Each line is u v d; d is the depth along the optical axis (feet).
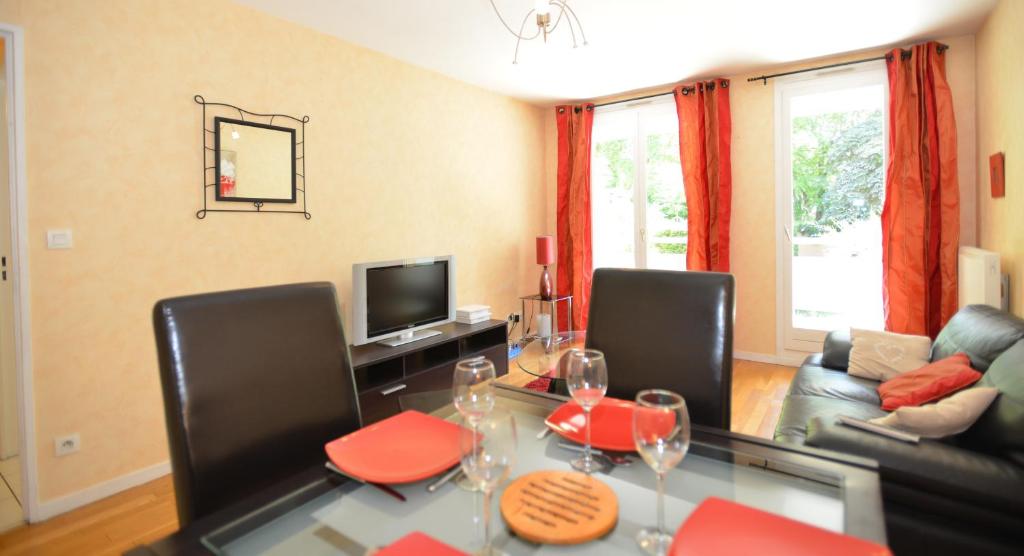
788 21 10.35
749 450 3.61
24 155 6.76
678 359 4.89
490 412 3.46
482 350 12.50
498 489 3.16
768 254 13.92
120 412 7.72
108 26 7.47
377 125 11.59
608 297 5.38
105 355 7.55
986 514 4.46
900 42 11.61
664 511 2.87
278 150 9.61
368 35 10.60
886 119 12.26
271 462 3.90
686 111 14.17
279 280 9.73
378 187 11.66
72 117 7.16
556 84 14.46
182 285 8.36
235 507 3.02
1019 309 8.59
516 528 2.64
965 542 4.54
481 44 11.18
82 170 7.27
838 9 9.84
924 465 4.70
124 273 7.72
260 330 4.01
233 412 3.74
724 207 13.98
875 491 2.99
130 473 7.82
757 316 14.19
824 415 5.76
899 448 4.91
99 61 7.39
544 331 13.85
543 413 4.50
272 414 3.95
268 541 2.71
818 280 13.41
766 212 13.85
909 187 11.55
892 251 11.82
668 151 15.43
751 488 3.10
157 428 8.13
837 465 3.35
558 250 17.11
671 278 5.12
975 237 11.32
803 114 13.30
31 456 6.88
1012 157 8.84
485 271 15.08
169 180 8.17
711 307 4.84
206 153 8.61
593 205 16.85
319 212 10.41
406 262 11.16
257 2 9.00
